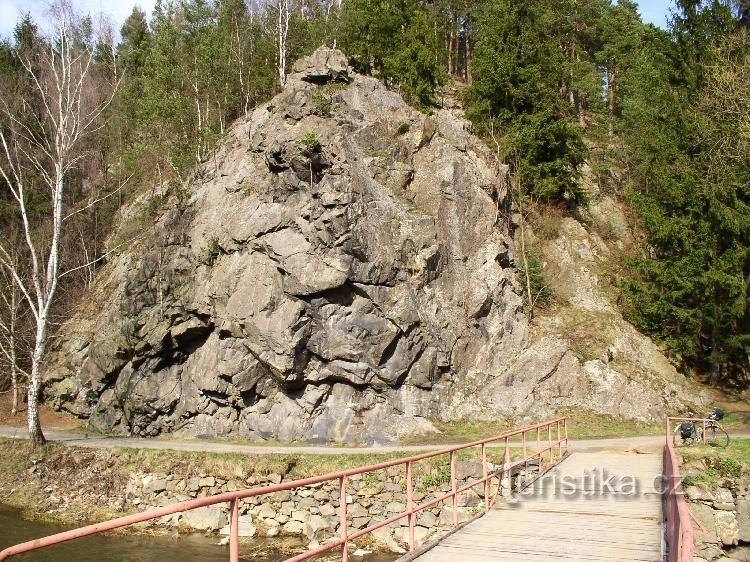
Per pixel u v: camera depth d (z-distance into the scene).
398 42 40.75
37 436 24.22
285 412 26.00
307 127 30.38
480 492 18.78
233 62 43.97
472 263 30.17
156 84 42.12
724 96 28.92
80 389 32.59
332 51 33.88
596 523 11.31
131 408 28.45
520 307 29.98
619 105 50.25
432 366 27.19
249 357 26.67
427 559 9.05
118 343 30.34
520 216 35.22
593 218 39.12
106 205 43.94
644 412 27.25
